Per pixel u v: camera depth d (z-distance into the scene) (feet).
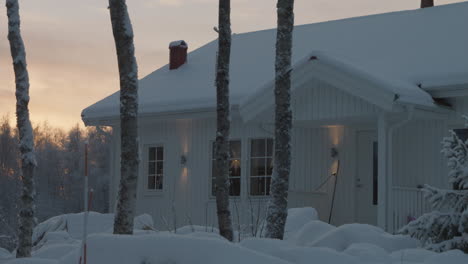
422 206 82.69
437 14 110.42
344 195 99.45
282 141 66.13
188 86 118.21
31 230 63.87
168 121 117.80
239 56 125.29
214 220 108.99
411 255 51.34
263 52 123.24
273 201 65.92
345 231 59.41
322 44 114.32
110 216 93.71
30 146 64.69
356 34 113.91
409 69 92.53
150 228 86.07
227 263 36.35
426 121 89.66
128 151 58.59
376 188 97.19
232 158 108.99
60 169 410.11
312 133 103.14
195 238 37.52
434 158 88.53
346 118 87.86
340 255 43.78
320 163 101.96
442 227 60.29
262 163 105.19
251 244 45.29
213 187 110.42
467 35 98.07
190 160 113.70
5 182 330.13
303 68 88.12
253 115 93.91
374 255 48.85
